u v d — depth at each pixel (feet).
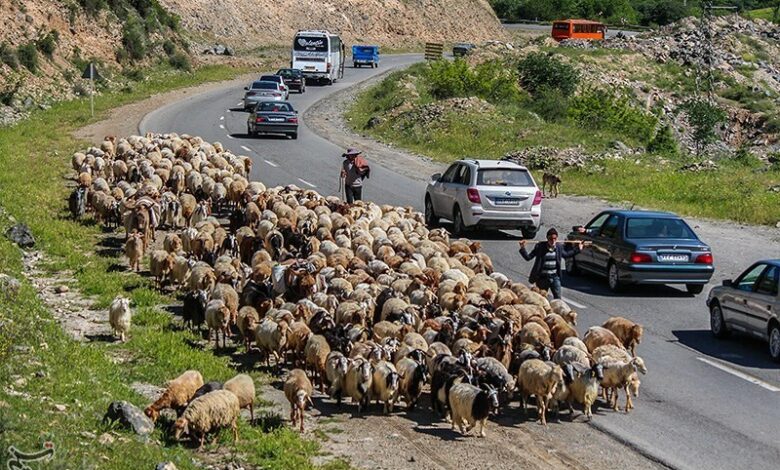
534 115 188.44
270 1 342.85
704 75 277.64
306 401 47.60
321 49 246.68
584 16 492.13
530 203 91.40
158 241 86.63
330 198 95.55
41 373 47.50
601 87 247.91
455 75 218.18
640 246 72.69
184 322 63.00
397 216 89.45
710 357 59.31
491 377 49.29
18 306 60.75
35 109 171.22
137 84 215.31
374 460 43.27
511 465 43.01
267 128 155.43
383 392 48.75
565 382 48.44
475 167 92.58
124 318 58.80
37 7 207.92
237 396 45.27
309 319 57.82
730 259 87.61
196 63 258.78
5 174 109.91
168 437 43.01
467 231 95.91
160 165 104.83
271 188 108.68
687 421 48.60
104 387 48.60
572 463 43.34
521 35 444.55
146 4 252.83
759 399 51.83
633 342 56.39
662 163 143.33
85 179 99.35
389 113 188.34
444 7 403.34
